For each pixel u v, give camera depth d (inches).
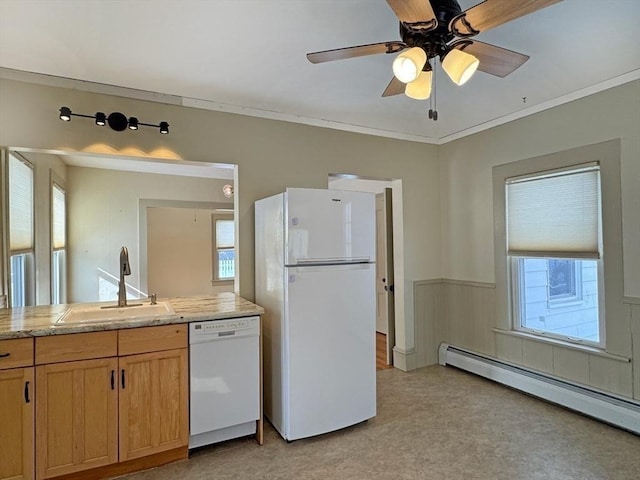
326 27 82.4
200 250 281.1
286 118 131.1
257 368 99.5
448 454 94.1
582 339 116.6
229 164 121.5
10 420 77.3
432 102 125.7
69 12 75.1
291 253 99.7
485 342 146.3
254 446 99.0
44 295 145.4
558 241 120.4
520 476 84.7
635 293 102.4
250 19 79.0
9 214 106.7
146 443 87.7
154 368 88.6
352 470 88.4
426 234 161.9
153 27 80.9
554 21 82.0
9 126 95.6
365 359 110.0
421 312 159.8
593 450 94.0
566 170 117.8
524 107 128.2
